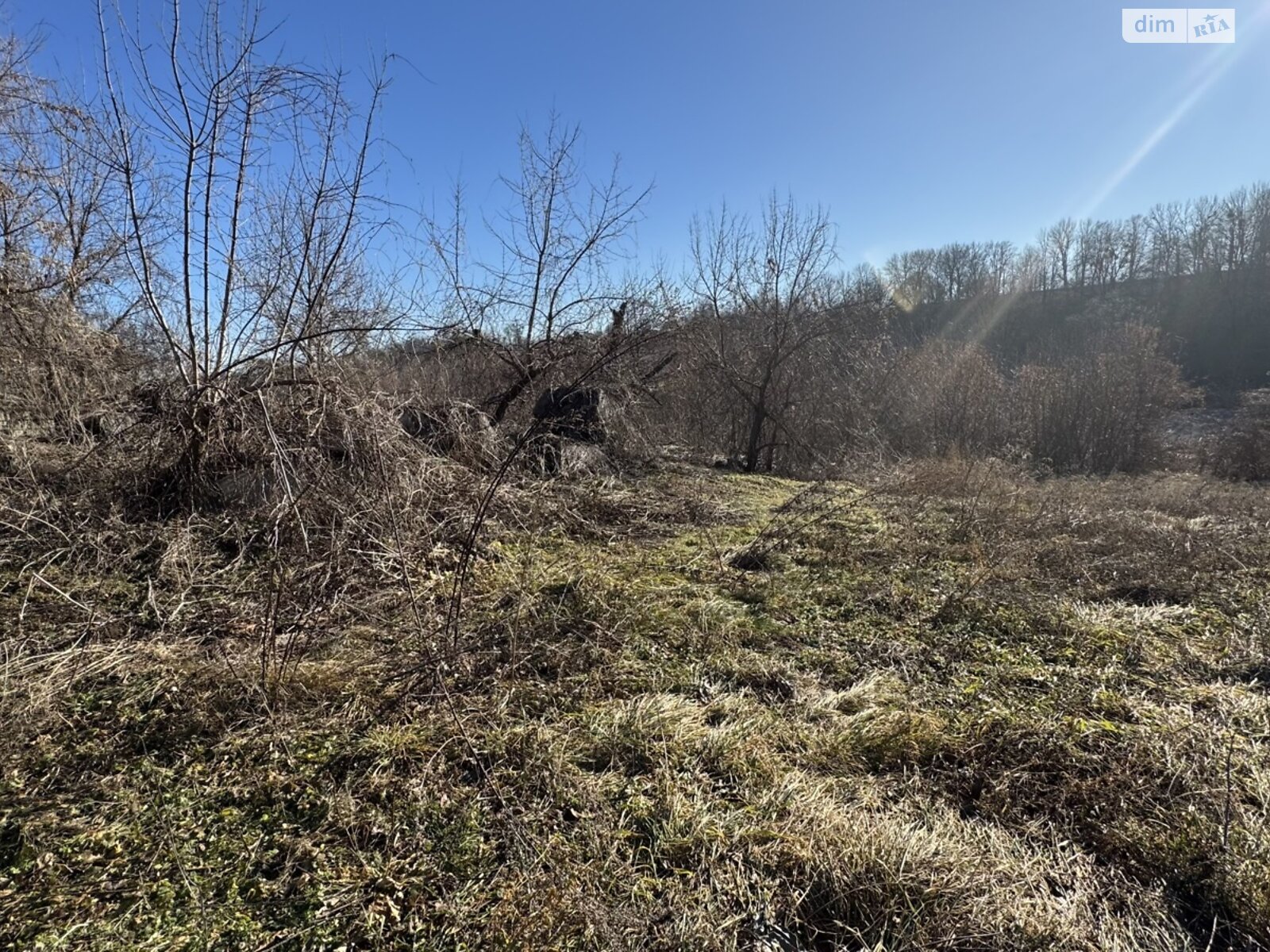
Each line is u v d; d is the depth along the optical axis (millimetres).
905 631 3953
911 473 8805
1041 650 3713
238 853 2049
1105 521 6246
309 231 5391
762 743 2705
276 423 4336
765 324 12391
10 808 2182
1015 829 2264
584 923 1821
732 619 3986
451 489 5031
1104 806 2328
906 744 2707
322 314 5387
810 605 4309
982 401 14273
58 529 4043
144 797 2266
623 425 9039
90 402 5582
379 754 2529
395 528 3627
